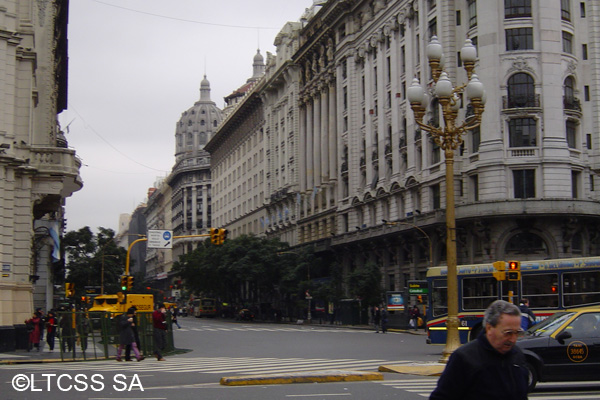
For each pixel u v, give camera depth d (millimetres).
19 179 34750
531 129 52094
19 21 36906
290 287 80625
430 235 58188
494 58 52688
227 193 131125
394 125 65938
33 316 34062
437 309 30625
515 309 5691
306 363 25234
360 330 59062
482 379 5609
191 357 29453
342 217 77438
